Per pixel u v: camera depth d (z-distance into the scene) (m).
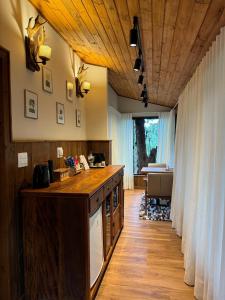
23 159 1.94
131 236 3.41
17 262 1.84
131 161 6.77
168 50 2.48
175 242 3.21
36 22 2.07
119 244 3.15
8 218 1.74
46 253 1.88
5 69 1.72
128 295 2.11
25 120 2.04
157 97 5.67
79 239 1.83
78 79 3.41
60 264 1.87
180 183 3.37
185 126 3.20
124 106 6.87
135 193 6.21
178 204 3.46
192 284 2.26
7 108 1.73
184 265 2.56
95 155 3.70
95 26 2.42
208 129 1.99
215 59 1.80
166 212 4.49
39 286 1.90
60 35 2.81
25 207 1.88
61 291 1.88
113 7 1.92
